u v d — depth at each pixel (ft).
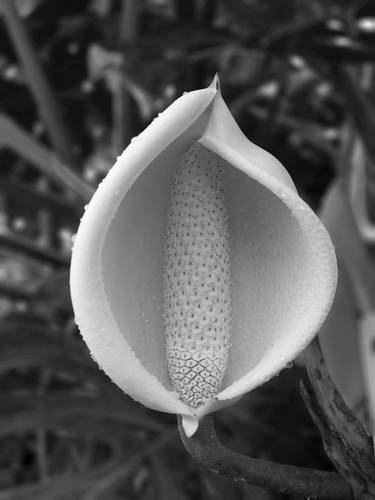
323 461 3.26
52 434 4.43
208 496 3.26
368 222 3.95
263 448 3.28
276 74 4.35
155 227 1.36
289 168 4.68
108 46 4.01
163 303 1.34
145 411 3.11
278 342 1.21
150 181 1.33
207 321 1.30
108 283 1.25
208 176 1.35
